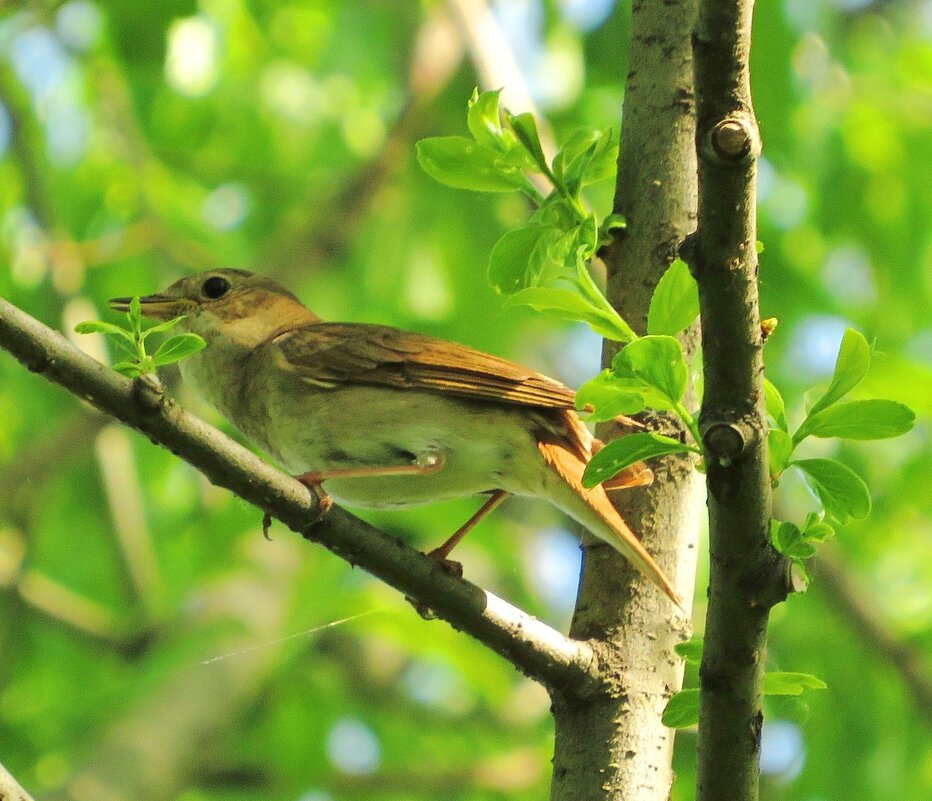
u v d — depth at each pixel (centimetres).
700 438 436
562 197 552
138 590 1319
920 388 1026
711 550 447
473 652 1204
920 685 1232
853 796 1243
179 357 493
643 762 529
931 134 1312
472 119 559
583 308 477
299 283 1388
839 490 461
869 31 1452
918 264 1335
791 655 1300
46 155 1458
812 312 1338
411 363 703
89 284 1395
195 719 1160
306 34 1516
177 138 1496
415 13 1485
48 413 1458
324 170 1516
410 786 1339
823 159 1291
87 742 1179
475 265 1422
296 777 1366
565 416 683
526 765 1338
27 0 1276
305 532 529
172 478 1448
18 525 1341
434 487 704
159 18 1235
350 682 1477
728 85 414
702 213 423
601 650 545
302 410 726
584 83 1315
